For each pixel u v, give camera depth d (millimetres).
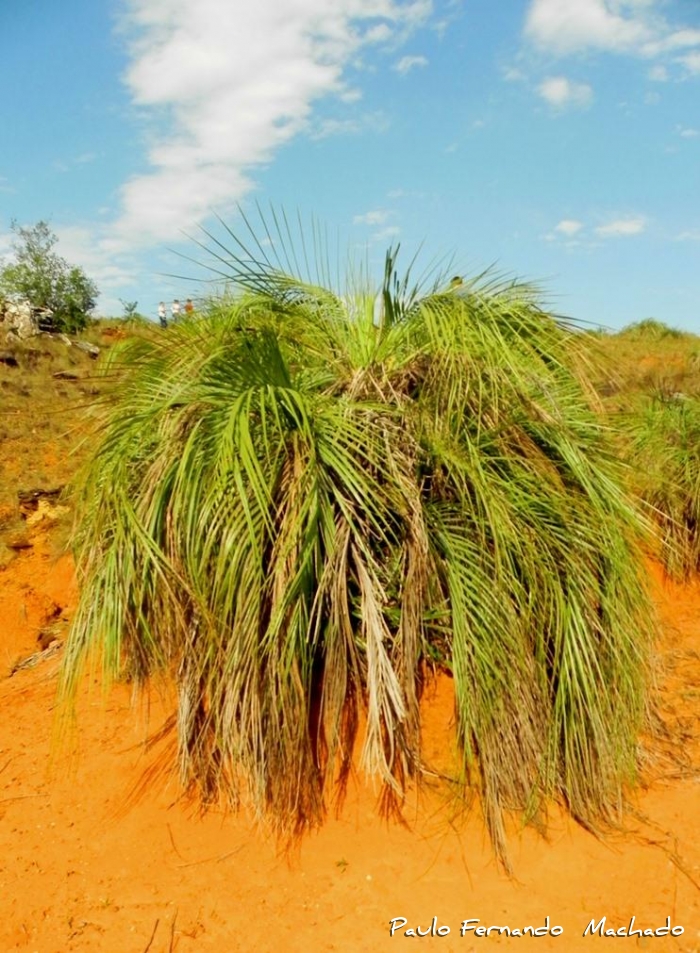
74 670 3646
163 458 3346
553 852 3400
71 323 18719
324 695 3582
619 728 3729
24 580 7258
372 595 3385
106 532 3732
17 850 3500
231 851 3430
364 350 4105
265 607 3258
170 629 3496
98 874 3350
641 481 6746
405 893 3199
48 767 4082
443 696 4062
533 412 3715
